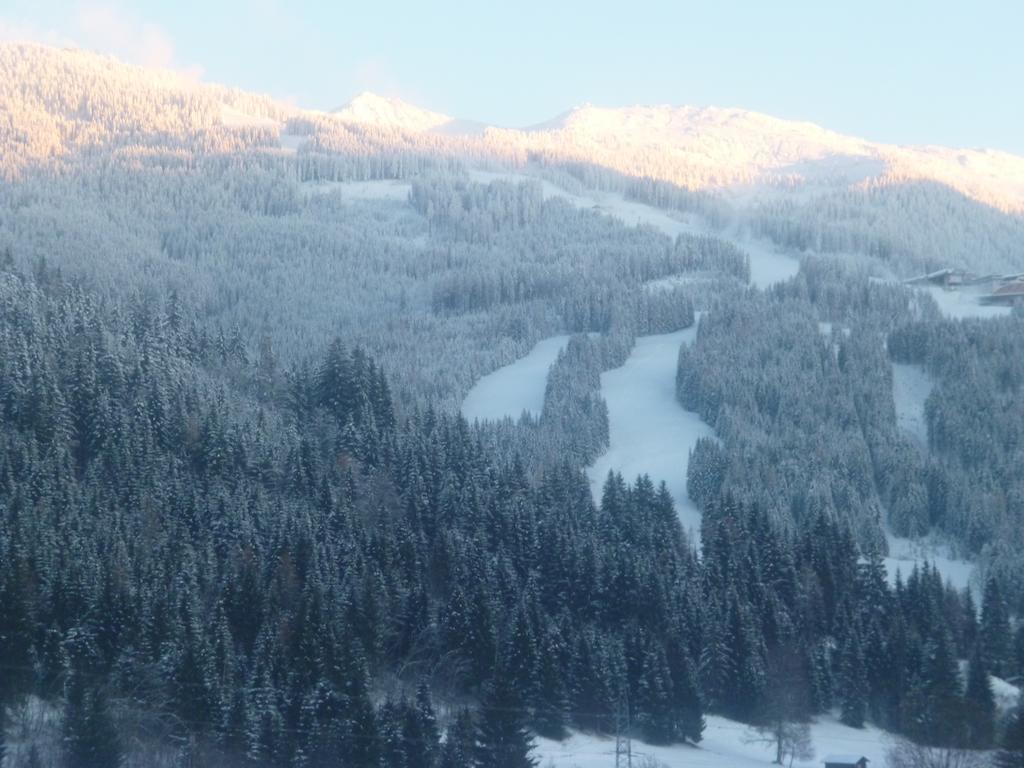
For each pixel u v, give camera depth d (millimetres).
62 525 153000
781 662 167125
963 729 146375
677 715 156500
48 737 122000
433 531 189625
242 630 147375
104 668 134000
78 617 138625
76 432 188875
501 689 133375
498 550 184375
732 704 167000
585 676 154375
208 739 127062
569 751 145625
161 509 169875
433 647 156125
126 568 145375
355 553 166625
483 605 156125
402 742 127562
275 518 171500
